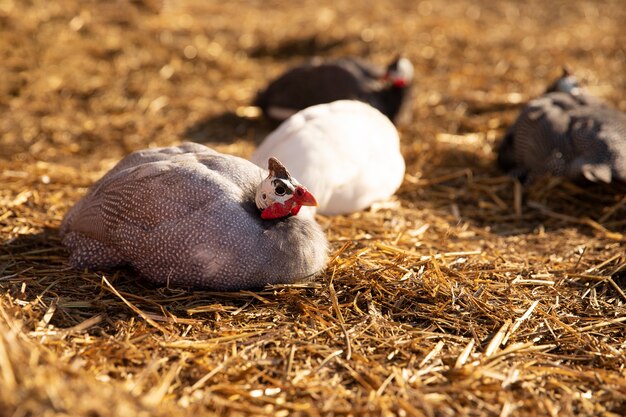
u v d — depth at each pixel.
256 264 4.18
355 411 3.37
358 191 5.61
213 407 3.36
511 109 8.37
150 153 4.73
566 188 6.30
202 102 8.43
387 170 5.81
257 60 9.89
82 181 6.20
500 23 11.36
